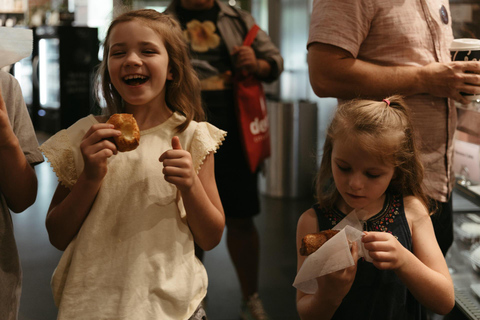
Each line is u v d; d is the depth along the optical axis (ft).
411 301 5.05
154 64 4.54
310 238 4.25
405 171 4.92
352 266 4.15
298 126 17.56
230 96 9.11
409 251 4.53
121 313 4.27
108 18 5.39
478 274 7.42
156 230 4.48
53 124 29.60
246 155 8.96
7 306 4.74
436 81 5.61
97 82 5.45
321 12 5.96
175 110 4.91
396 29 5.76
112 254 4.44
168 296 4.38
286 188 17.88
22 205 4.81
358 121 4.55
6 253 4.73
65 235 4.49
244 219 9.29
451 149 6.08
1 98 4.33
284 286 10.69
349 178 4.58
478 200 6.88
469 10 7.96
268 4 23.04
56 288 4.54
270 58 9.71
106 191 4.50
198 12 9.09
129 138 4.22
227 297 10.30
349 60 5.82
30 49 4.44
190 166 4.26
